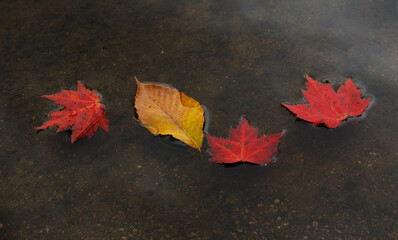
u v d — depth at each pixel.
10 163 1.12
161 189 1.11
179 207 1.10
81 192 1.11
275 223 1.09
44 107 1.16
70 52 1.21
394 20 1.24
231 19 1.25
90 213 1.10
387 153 1.13
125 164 1.12
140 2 1.26
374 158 1.12
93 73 1.19
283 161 1.12
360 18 1.24
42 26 1.23
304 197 1.10
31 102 1.16
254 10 1.26
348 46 1.21
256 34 1.23
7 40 1.22
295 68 1.19
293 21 1.24
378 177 1.11
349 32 1.23
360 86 1.17
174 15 1.25
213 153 1.11
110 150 1.13
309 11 1.25
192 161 1.12
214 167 1.12
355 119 1.15
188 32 1.23
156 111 1.12
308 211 1.10
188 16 1.25
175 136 1.12
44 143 1.14
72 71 1.19
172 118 1.12
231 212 1.10
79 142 1.14
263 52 1.21
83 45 1.21
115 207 1.10
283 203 1.10
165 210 1.10
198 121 1.12
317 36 1.22
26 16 1.25
